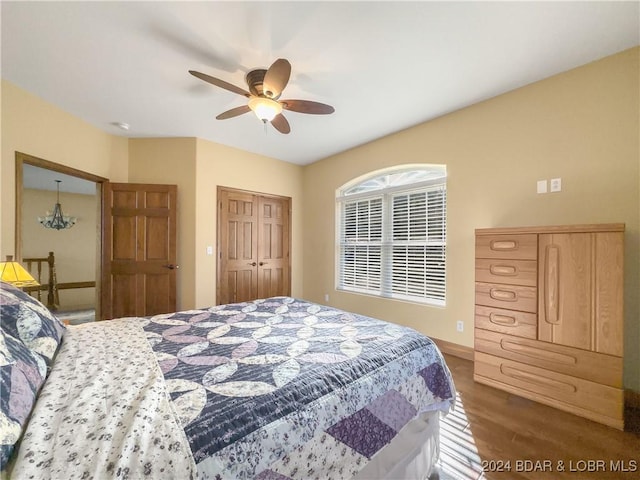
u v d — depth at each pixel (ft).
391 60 6.68
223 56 6.52
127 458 2.10
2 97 7.43
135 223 10.96
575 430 5.59
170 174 11.63
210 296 12.07
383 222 12.03
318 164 14.96
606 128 6.67
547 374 6.45
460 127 9.30
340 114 9.54
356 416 3.52
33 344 3.46
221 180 12.46
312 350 4.41
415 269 10.90
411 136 10.66
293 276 15.40
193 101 8.64
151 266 11.03
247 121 10.12
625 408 6.22
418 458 4.30
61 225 16.76
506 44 6.15
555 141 7.42
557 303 6.33
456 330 9.47
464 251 9.28
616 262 5.65
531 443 5.25
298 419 3.00
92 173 10.28
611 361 5.67
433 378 4.81
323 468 3.10
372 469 3.71
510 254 7.04
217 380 3.40
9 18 5.38
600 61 6.72
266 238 14.30
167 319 6.06
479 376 7.56
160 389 3.04
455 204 9.50
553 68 7.09
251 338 4.95
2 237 7.42
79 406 2.59
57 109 8.95
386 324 5.83
